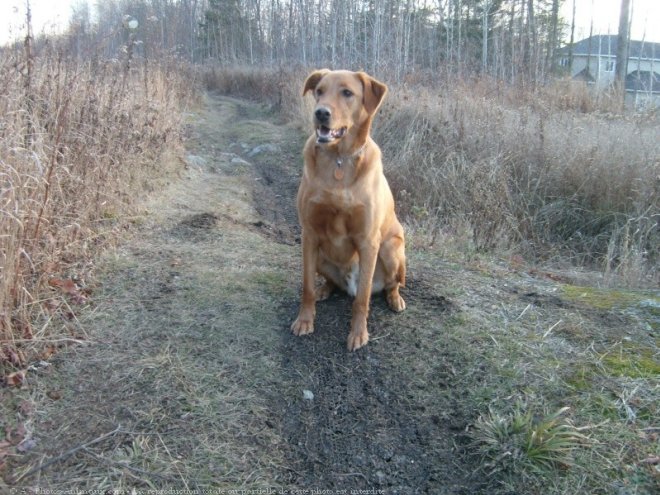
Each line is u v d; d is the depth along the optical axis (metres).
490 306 3.52
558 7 22.94
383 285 3.56
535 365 2.88
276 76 15.25
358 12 18.33
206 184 6.71
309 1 21.36
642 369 2.84
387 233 3.46
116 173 4.87
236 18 31.98
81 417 2.41
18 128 3.57
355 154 3.05
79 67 5.65
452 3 21.72
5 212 2.78
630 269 4.47
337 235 3.18
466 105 7.91
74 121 4.56
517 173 6.49
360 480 2.33
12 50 4.86
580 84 11.66
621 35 14.73
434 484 2.31
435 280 3.97
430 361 3.00
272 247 4.57
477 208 5.58
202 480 2.19
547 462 2.30
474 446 2.46
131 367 2.76
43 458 2.19
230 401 2.64
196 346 2.99
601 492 2.17
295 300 3.62
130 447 2.29
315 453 2.45
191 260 4.04
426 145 7.18
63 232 3.56
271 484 2.24
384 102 8.14
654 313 3.39
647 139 6.53
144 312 3.25
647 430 2.44
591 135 6.82
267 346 3.08
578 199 6.18
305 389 2.82
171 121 7.73
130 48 6.16
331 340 3.22
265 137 9.98
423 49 17.55
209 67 23.47
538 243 5.69
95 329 3.04
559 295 3.73
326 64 14.18
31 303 2.89
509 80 12.67
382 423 2.63
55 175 3.57
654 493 2.15
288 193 7.07
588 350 3.01
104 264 3.79
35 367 2.66
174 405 2.54
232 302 3.46
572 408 2.57
